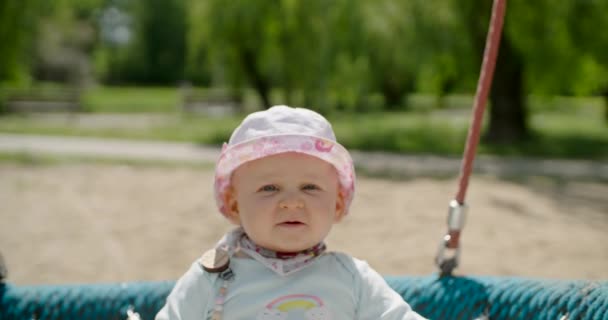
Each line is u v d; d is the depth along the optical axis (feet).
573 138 44.14
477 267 15.29
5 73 63.87
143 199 23.53
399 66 43.52
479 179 28.09
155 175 28.76
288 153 5.69
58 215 20.81
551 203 23.32
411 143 40.01
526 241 17.90
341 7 39.91
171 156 34.47
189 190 25.32
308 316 5.75
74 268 15.03
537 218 20.90
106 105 80.18
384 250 16.89
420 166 31.91
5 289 6.52
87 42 113.29
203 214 21.11
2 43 56.65
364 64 43.52
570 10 36.65
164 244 17.37
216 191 6.10
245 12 41.60
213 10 43.37
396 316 5.82
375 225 19.75
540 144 40.09
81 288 6.55
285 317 5.73
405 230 19.10
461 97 119.03
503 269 15.15
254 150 5.67
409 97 112.06
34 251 16.53
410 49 39.17
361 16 39.68
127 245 17.22
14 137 41.70
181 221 20.11
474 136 6.70
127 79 162.61
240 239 6.19
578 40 37.93
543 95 43.16
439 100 83.97
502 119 41.91
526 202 23.40
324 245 6.16
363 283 6.08
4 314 6.33
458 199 6.76
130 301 6.48
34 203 22.66
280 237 5.58
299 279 5.90
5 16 55.36
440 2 37.96
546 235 18.63
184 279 6.01
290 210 5.54
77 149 36.65
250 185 5.71
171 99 98.68
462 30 38.45
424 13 38.14
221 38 45.03
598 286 6.10
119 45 161.89
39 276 14.37
